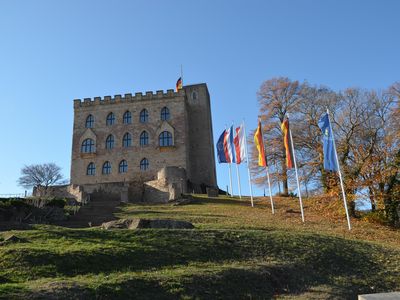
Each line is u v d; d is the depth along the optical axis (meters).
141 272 16.48
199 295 14.91
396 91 42.06
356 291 17.97
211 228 26.27
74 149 71.12
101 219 35.03
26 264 15.84
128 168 68.56
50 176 79.31
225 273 16.86
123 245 19.27
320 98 47.72
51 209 35.81
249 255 20.70
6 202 33.19
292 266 19.64
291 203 46.25
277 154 52.34
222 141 49.03
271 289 16.92
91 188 54.12
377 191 39.06
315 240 24.05
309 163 44.34
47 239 19.88
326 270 20.39
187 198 48.12
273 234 24.28
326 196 40.66
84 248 18.06
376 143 40.03
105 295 13.66
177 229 23.22
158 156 68.44
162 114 70.94
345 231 31.34
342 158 40.56
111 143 70.75
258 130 40.47
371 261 22.30
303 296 16.34
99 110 72.75
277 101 54.78
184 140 68.88
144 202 48.50
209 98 82.44
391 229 35.25
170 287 14.98
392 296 11.23
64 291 13.23
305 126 46.38
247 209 40.88
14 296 12.31
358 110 41.91
